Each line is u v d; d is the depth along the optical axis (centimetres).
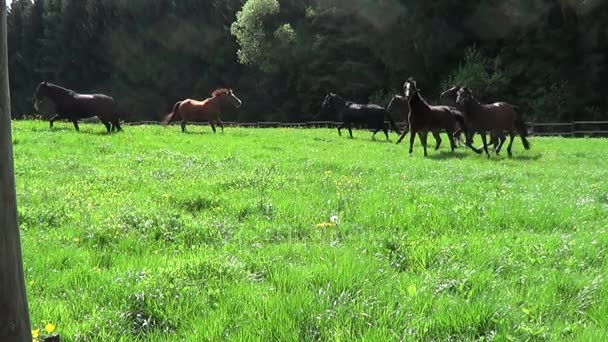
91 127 2530
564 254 618
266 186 1053
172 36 7838
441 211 830
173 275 505
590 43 5081
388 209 856
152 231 700
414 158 1864
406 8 5750
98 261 593
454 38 5659
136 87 8275
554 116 5088
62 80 8888
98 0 8531
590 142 2881
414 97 2036
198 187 1026
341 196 949
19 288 219
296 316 427
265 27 6600
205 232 705
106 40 8412
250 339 395
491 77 5291
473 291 487
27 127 2248
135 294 454
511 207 885
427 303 456
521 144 2741
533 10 5281
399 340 394
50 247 627
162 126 3005
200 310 447
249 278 525
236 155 1681
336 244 665
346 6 6238
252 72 7038
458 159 1886
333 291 484
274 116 6731
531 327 418
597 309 461
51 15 8838
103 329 408
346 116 2842
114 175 1167
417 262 590
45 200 898
